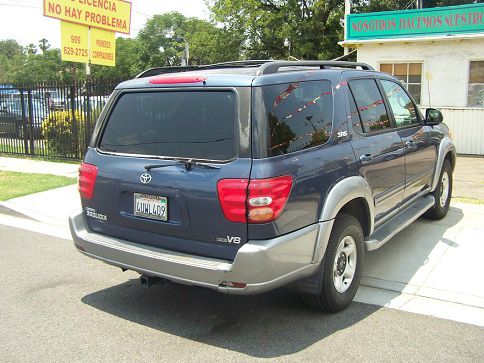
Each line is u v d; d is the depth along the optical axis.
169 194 3.69
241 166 3.42
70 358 3.54
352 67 5.18
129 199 3.99
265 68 3.69
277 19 28.23
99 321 4.13
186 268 3.56
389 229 5.02
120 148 4.12
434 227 6.49
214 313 4.26
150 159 3.85
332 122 4.18
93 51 14.25
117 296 4.66
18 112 13.87
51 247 6.20
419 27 13.43
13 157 13.73
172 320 4.13
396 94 5.57
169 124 3.87
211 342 3.75
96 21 14.11
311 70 4.18
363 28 14.17
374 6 27.14
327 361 3.45
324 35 28.12
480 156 12.77
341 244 4.12
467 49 13.11
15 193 8.96
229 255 3.51
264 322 4.06
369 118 4.79
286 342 3.72
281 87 3.71
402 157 5.21
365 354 3.53
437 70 13.54
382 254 5.54
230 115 3.57
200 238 3.61
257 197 3.36
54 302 4.53
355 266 4.34
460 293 4.55
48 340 3.81
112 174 4.04
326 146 4.03
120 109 4.21
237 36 29.73
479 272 5.01
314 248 3.76
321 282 3.93
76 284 4.97
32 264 5.58
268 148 3.46
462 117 13.09
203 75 3.82
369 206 4.45
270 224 3.41
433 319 4.08
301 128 3.80
